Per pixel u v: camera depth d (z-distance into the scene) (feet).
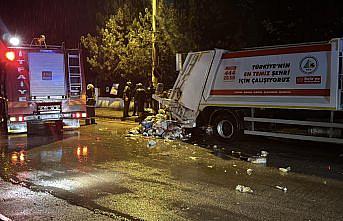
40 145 41.88
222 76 42.86
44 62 51.13
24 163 32.99
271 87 38.42
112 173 29.17
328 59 34.45
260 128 40.27
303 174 28.55
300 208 21.36
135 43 74.69
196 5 64.75
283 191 24.47
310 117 36.65
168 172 29.32
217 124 43.27
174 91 47.80
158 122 48.26
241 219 19.83
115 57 81.76
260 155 34.99
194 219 19.85
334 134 34.96
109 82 96.02
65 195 23.94
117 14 80.28
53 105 51.65
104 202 22.56
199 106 44.80
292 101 36.83
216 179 27.32
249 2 61.05
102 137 47.39
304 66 36.01
